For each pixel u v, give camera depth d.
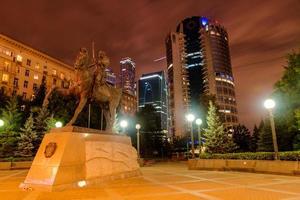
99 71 13.67
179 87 153.00
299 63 20.72
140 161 30.12
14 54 60.97
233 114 149.25
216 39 159.88
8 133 29.80
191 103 152.50
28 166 24.73
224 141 31.80
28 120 31.00
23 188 10.18
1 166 23.33
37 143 31.14
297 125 22.64
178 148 78.69
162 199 8.02
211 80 150.38
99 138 12.91
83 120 34.25
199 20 167.75
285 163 15.62
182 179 13.67
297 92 20.98
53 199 8.16
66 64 74.69
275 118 27.00
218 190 9.80
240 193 9.12
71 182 10.47
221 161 20.53
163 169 22.78
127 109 121.12
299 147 25.77
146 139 51.47
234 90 159.00
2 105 37.50
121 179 13.50
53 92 13.01
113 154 13.54
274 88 24.31
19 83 61.28
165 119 170.38
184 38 168.38
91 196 8.61
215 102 48.88
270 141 32.78
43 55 68.06
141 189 10.11
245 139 58.59
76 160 11.07
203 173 17.64
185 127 134.88
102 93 13.88
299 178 13.77
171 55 160.50
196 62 160.50
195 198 8.19
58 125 24.69
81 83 12.39
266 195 8.68
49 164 10.41
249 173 17.30
